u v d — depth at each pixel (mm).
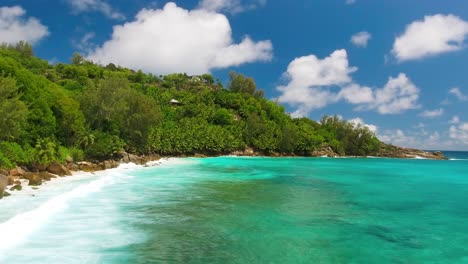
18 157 36781
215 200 27781
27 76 46500
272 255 15062
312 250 15906
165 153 90750
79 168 46812
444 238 18359
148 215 21734
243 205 26031
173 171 52344
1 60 44250
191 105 125688
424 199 31406
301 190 35500
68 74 145375
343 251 15875
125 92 67438
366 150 151125
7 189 26812
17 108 35906
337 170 64938
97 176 40375
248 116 134000
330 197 31172
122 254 14547
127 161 61594
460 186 42688
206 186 36188
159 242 16359
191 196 29359
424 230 19969
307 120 163500
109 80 65812
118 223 19438
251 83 173500
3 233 15922
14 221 17719
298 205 26703
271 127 127875
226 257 14609
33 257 13602
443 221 22359
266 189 35312
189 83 185625
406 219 22766
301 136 131000
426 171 69688
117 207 23750
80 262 13391
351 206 26969
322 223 21094
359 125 152250
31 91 46000
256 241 16984
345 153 148750
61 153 46281
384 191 36469
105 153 57156
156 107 79250
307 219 22062
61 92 55844
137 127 74250
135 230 18172
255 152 120062
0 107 34156
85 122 61375
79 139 54438
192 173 50062
